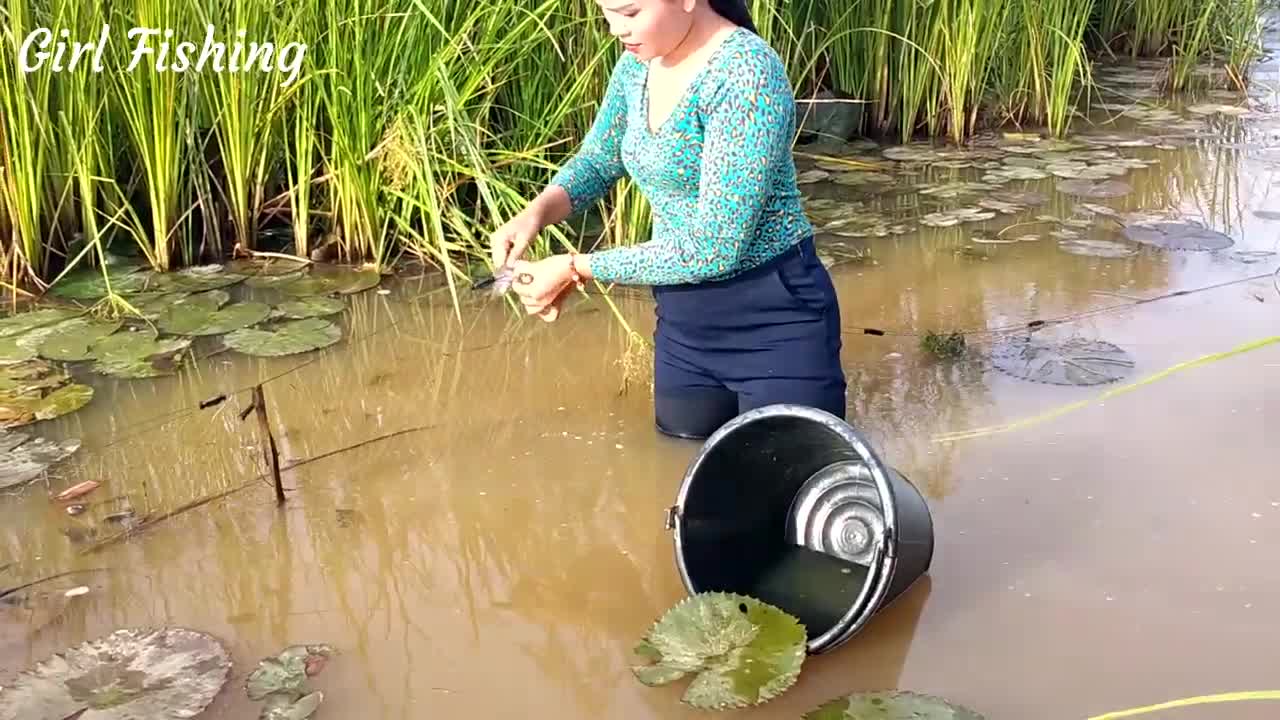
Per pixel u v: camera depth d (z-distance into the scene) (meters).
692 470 1.72
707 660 1.59
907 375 2.50
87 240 3.20
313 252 3.25
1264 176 4.02
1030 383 2.44
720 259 1.86
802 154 4.43
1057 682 1.57
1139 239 3.34
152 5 2.97
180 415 2.36
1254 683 1.55
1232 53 5.59
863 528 1.85
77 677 1.58
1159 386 2.39
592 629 1.72
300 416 2.37
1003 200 3.78
